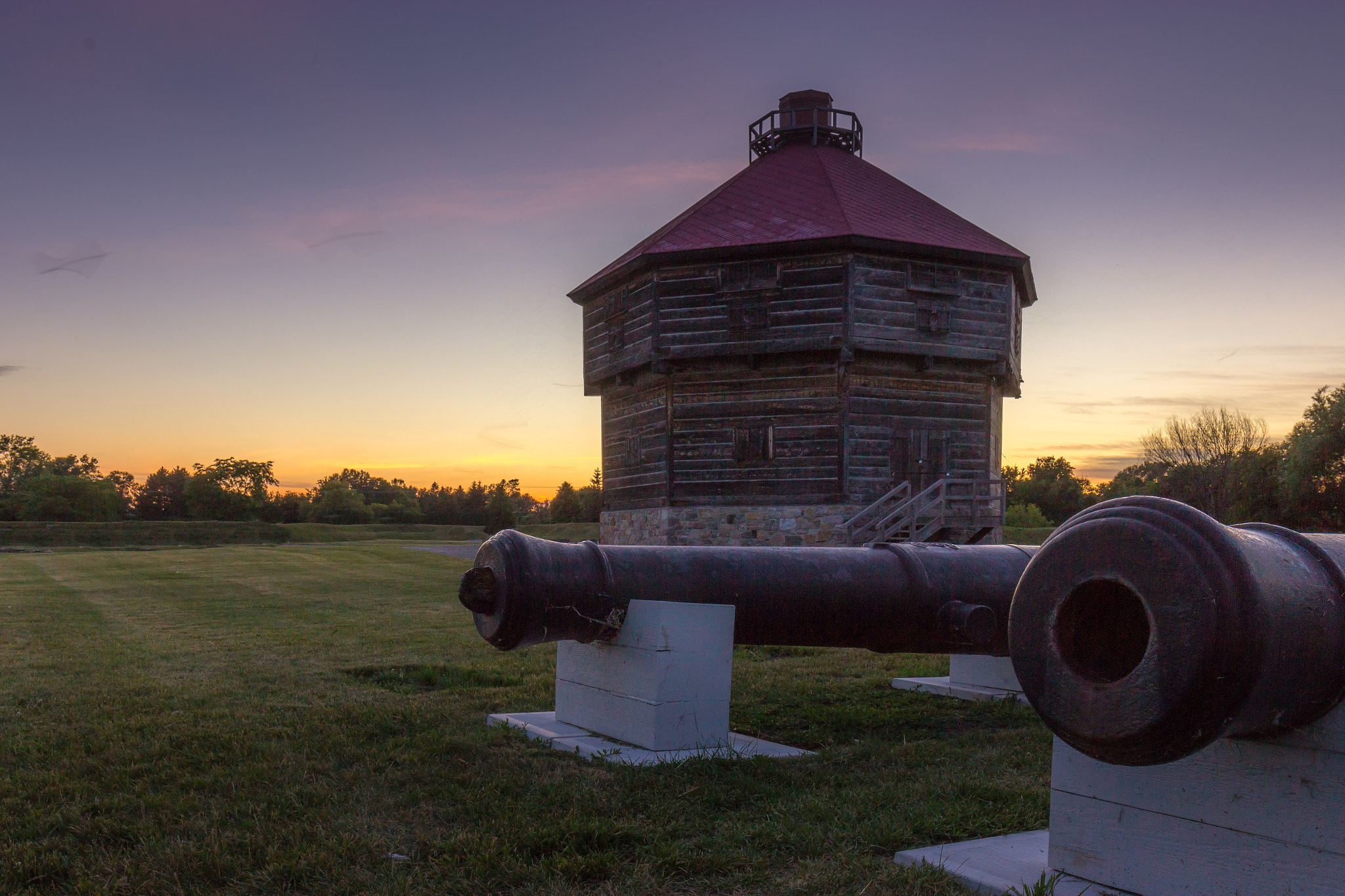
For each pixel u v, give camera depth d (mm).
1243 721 3045
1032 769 5719
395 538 72062
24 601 17484
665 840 4285
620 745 6227
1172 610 2973
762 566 6613
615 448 23094
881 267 19438
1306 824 3230
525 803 4836
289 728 6621
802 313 19359
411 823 4590
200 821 4543
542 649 11195
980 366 20625
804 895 3668
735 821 4582
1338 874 3150
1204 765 3479
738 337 19656
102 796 4980
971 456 20531
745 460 20094
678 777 5367
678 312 20016
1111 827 3707
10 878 3840
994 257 20062
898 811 4688
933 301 19797
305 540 67062
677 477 20516
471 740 6219
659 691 6094
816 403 19781
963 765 5805
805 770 5625
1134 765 3219
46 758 5828
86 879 3789
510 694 8164
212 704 7656
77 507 85188
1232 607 2883
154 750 5930
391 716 7117
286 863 3949
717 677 6324
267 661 10078
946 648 6887
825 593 6582
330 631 13031
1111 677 3246
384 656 10477
